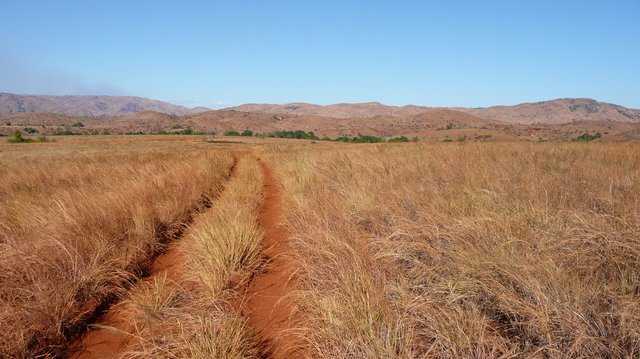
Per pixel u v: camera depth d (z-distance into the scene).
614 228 4.07
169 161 19.23
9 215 6.60
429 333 2.81
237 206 7.65
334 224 5.41
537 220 4.64
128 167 14.12
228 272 4.61
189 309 3.85
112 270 4.67
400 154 14.64
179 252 5.99
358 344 2.78
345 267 3.90
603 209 5.10
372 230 5.52
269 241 6.28
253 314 3.89
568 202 5.54
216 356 2.91
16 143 66.12
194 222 7.71
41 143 66.44
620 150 13.23
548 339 2.58
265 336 3.46
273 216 8.30
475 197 5.83
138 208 6.82
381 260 4.16
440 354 2.64
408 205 6.18
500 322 3.08
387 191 7.07
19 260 4.54
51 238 5.00
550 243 3.97
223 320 3.44
